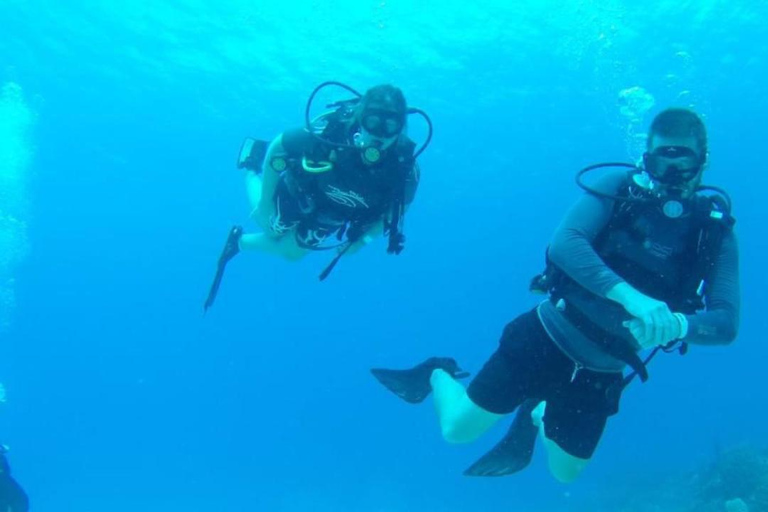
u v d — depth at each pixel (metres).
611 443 40.44
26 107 26.34
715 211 3.20
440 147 26.52
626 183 3.36
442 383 4.62
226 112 25.09
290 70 20.72
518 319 3.92
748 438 29.47
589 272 3.04
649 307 2.77
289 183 5.10
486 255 45.62
